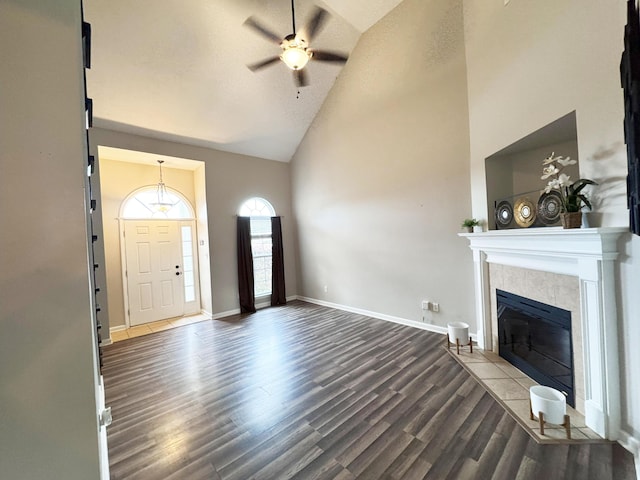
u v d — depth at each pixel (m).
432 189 3.59
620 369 1.64
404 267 3.97
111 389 2.52
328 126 5.00
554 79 1.99
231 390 2.45
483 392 2.23
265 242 5.70
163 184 4.98
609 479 1.42
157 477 1.56
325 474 1.54
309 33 3.18
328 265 5.23
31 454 0.57
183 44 3.32
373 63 4.14
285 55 2.67
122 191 4.57
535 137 2.33
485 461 1.57
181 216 5.20
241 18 3.32
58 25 0.60
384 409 2.08
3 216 0.54
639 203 1.31
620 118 1.57
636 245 1.53
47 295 0.58
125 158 4.44
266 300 5.62
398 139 3.93
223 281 5.00
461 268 3.37
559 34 1.94
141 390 2.49
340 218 4.92
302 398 2.28
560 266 2.05
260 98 4.39
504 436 1.75
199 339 3.80
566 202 1.86
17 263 0.56
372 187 4.34
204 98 4.01
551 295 2.16
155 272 4.86
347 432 1.86
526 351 2.53
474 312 3.28
